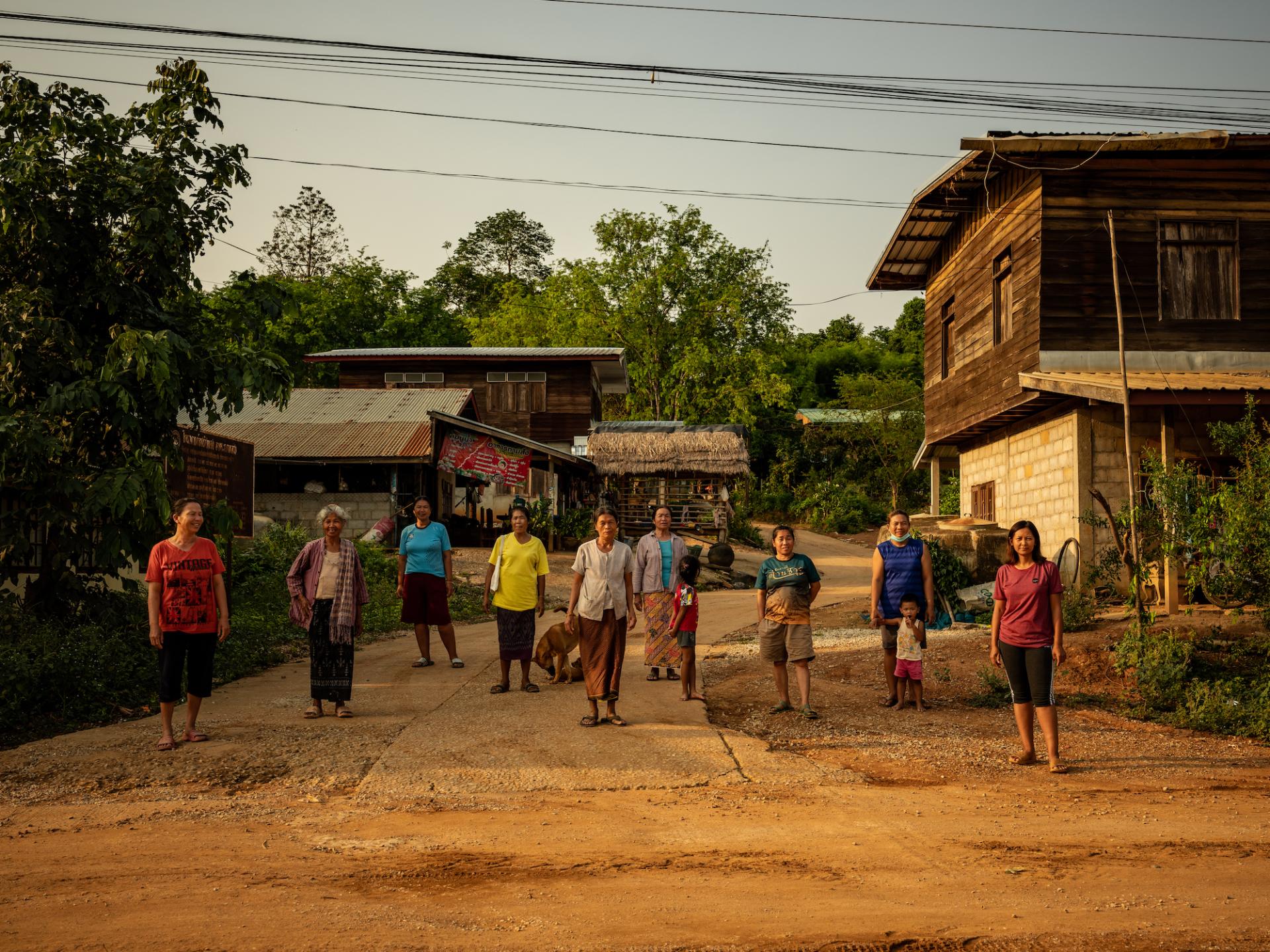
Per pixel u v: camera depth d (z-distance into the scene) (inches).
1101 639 454.9
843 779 270.7
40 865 199.2
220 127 452.1
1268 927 165.8
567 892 182.2
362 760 286.2
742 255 2009.1
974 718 352.2
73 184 425.7
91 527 423.5
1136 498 546.3
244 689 393.4
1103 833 221.1
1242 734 335.6
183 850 209.2
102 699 358.9
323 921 167.2
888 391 1987.0
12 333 398.9
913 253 851.4
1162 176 603.2
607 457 1176.2
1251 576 426.6
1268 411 557.6
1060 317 598.5
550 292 2032.5
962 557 652.7
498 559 381.1
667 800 249.6
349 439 1013.8
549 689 387.5
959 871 194.7
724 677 425.1
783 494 1909.4
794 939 159.3
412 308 2202.3
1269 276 601.3
